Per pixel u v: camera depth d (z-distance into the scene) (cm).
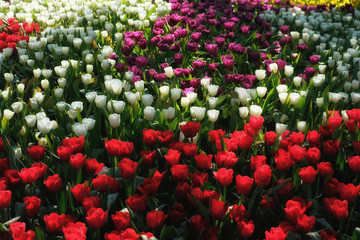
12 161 181
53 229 149
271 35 414
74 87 279
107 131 220
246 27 402
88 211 148
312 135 201
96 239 157
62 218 149
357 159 181
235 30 454
